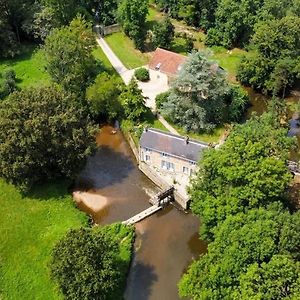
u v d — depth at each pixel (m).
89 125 89.56
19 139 81.38
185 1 137.38
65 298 64.44
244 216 65.69
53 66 104.50
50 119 83.81
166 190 85.94
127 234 80.06
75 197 88.44
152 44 130.62
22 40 132.38
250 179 68.38
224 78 101.00
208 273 61.91
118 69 120.94
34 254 75.44
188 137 92.50
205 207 71.19
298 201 76.19
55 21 126.50
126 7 123.62
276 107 108.44
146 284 73.50
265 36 112.44
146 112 104.50
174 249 79.25
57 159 85.75
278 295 56.56
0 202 84.75
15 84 113.94
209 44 132.75
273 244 60.69
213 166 72.06
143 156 92.62
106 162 96.81
